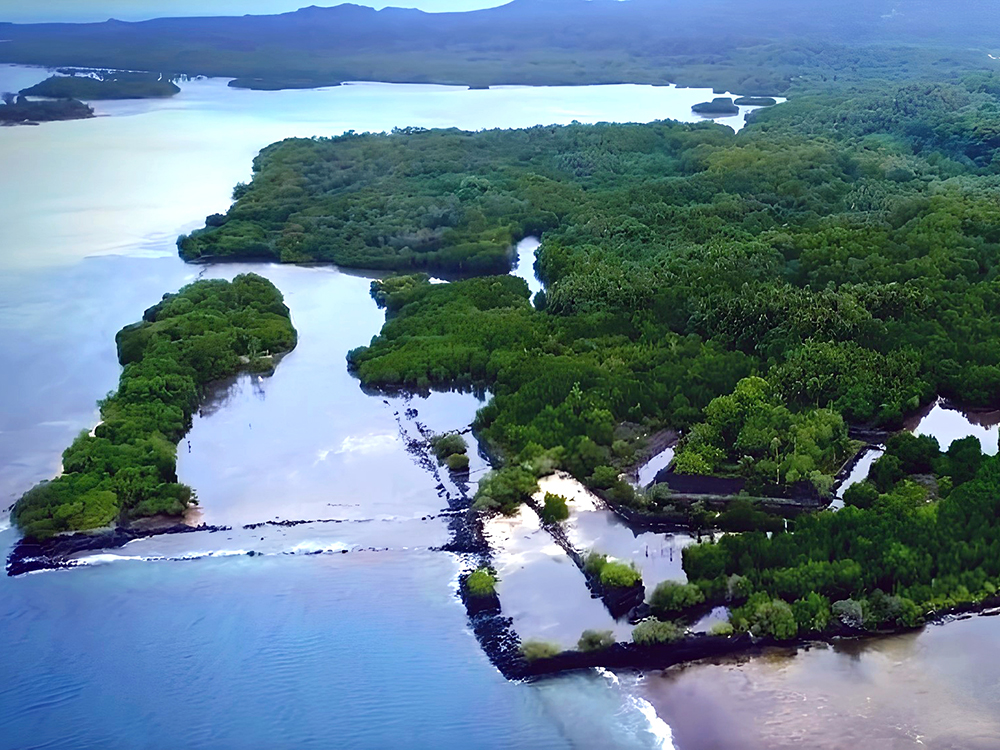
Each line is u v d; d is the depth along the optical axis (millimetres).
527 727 99250
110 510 129375
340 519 131000
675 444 145500
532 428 144375
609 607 112875
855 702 100375
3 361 179875
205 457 147375
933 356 161750
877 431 148000
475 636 110000
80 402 164375
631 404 151625
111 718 102688
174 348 172500
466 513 131625
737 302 174875
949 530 117250
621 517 128250
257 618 113812
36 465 145000
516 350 172000
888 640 107125
